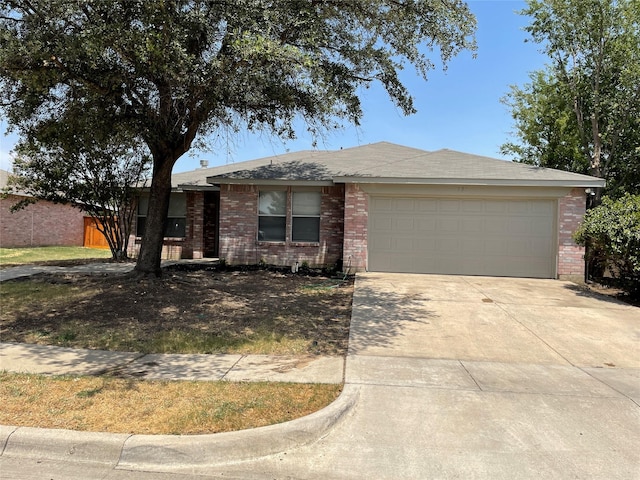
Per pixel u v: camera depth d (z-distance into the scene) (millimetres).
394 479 3217
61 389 4520
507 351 6199
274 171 14445
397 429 3920
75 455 3504
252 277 12055
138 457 3461
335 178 12789
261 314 7984
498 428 3941
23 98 8023
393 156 16688
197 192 17031
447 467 3354
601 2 14406
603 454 3533
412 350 6156
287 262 14109
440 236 12906
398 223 13055
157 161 10109
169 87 7715
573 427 3969
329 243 13922
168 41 6777
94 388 4555
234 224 14258
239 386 4656
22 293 9219
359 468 3350
